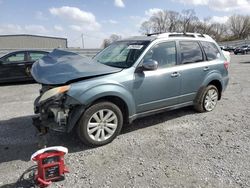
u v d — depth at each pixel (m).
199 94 5.64
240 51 43.88
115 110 4.24
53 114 3.98
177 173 3.37
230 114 5.83
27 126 5.18
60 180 3.24
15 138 4.57
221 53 6.23
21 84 10.69
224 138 4.48
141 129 4.92
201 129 4.91
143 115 4.72
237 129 4.90
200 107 5.78
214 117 5.60
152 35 5.19
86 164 3.63
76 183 3.18
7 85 10.45
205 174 3.34
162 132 4.77
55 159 3.18
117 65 4.68
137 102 4.52
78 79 3.91
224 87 6.25
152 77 4.63
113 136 4.30
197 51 5.59
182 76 5.14
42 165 3.11
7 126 5.19
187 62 5.33
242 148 4.08
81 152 4.00
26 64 10.62
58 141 4.40
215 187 3.07
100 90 3.97
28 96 8.11
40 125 4.09
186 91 5.32
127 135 4.64
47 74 3.98
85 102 3.87
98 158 3.81
